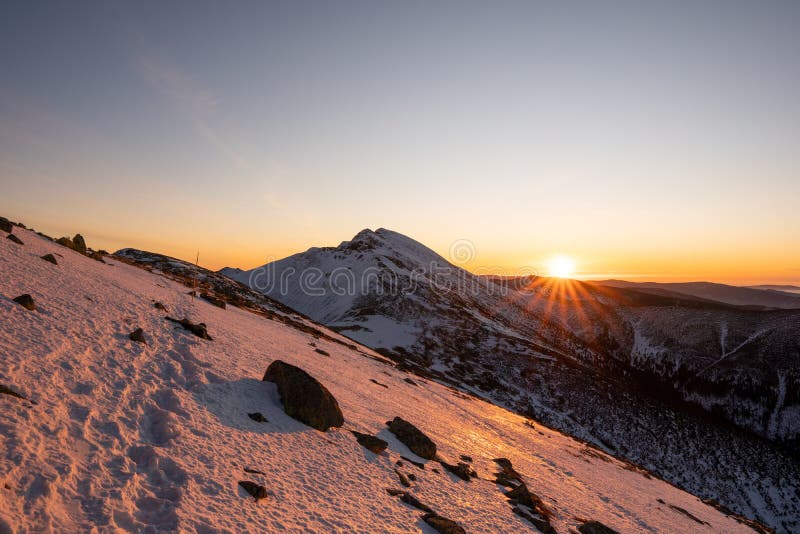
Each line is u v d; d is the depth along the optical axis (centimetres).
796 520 6166
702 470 6819
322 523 1080
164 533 820
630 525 2231
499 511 1653
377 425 2134
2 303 1536
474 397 5591
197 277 8544
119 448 1045
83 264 3203
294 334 4453
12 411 958
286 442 1505
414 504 1417
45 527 716
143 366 1593
